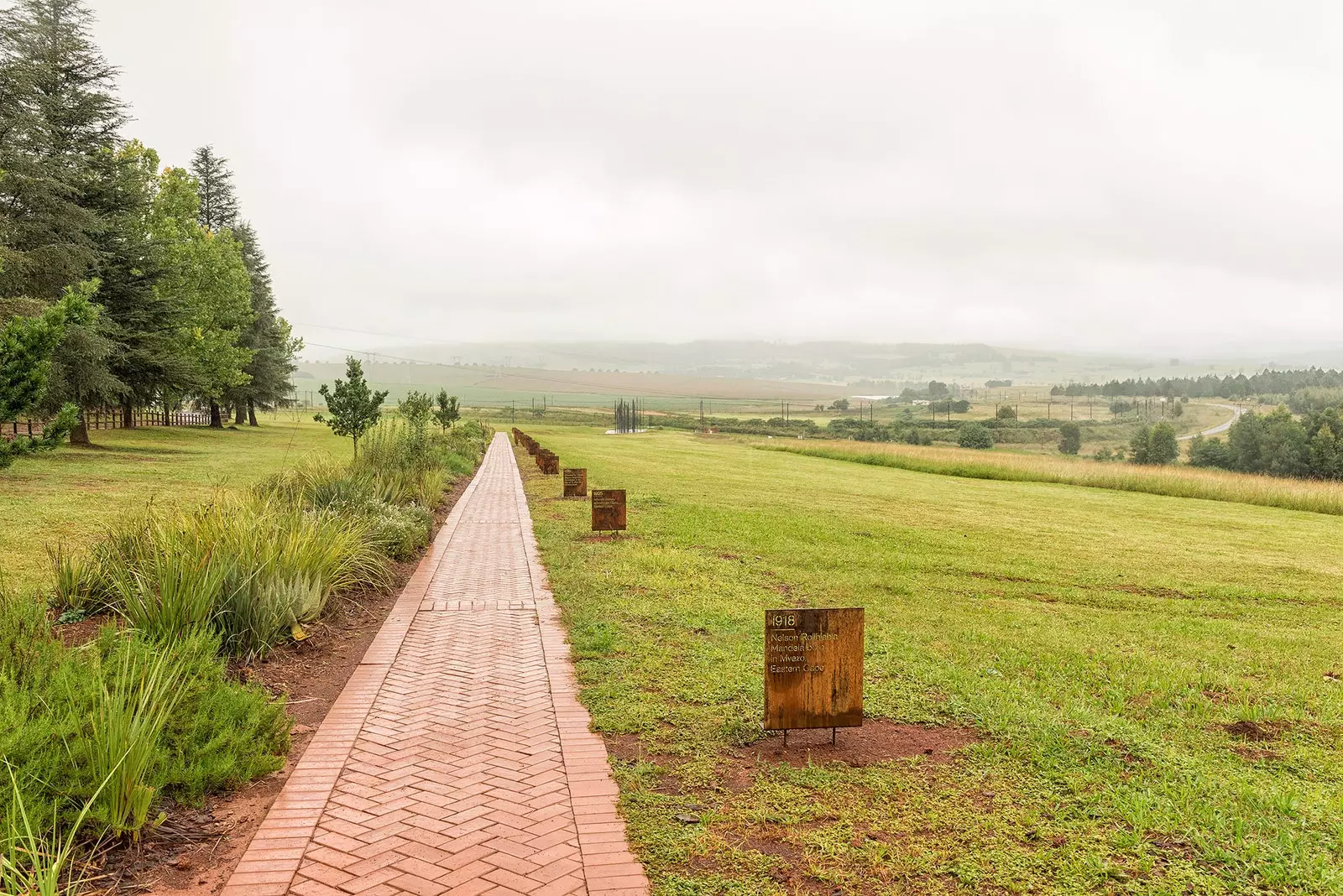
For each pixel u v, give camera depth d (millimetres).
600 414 168625
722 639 8062
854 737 5664
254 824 4238
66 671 4645
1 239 24812
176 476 21609
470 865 3836
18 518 13344
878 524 18406
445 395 48250
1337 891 3740
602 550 13094
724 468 37688
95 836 3912
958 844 4168
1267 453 77312
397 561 11906
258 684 6055
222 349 42781
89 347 25141
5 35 28719
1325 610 11125
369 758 5102
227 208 57812
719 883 3744
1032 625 9312
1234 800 4730
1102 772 5094
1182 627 9586
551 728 5680
